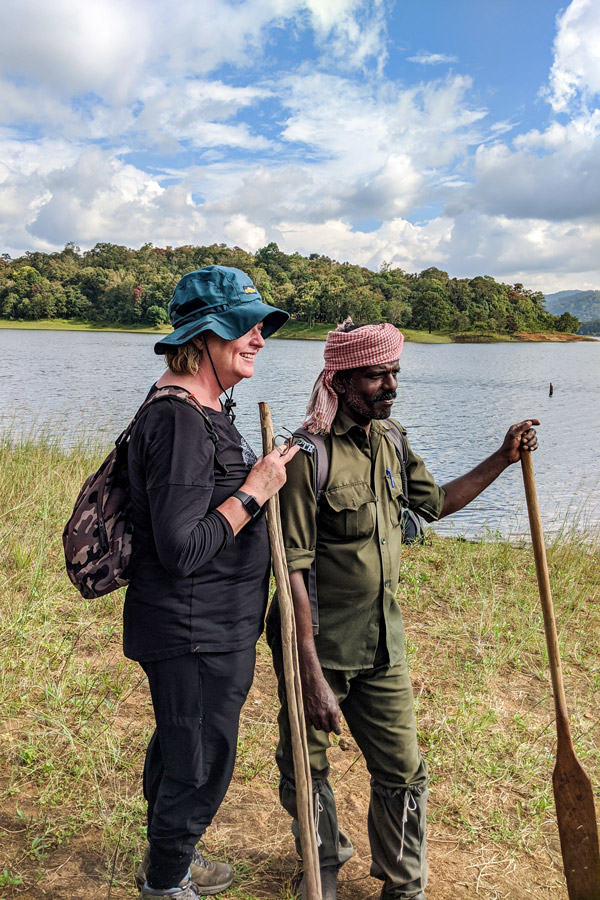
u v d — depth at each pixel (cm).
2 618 442
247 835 298
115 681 397
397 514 259
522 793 345
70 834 286
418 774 252
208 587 212
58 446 1130
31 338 9856
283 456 219
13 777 314
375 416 245
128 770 327
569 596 601
